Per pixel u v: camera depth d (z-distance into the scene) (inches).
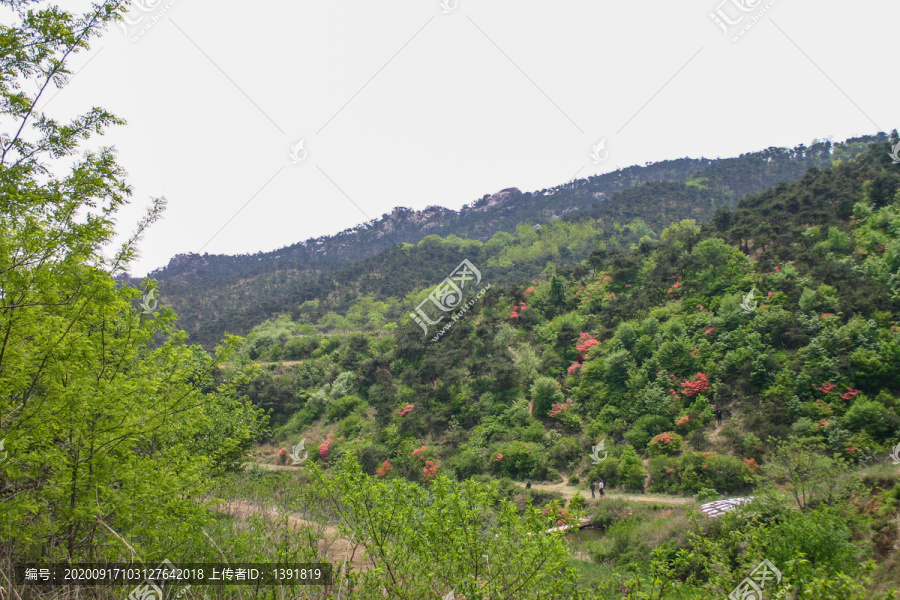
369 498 249.8
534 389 1251.8
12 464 221.5
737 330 1116.5
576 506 236.4
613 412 1118.4
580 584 354.9
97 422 238.5
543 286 1734.7
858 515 419.8
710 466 850.1
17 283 204.2
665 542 533.3
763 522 461.7
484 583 226.7
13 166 211.6
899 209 1286.9
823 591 222.2
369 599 231.5
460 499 238.8
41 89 230.8
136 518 250.7
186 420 307.3
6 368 211.0
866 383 878.4
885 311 1001.5
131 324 263.3
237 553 267.9
